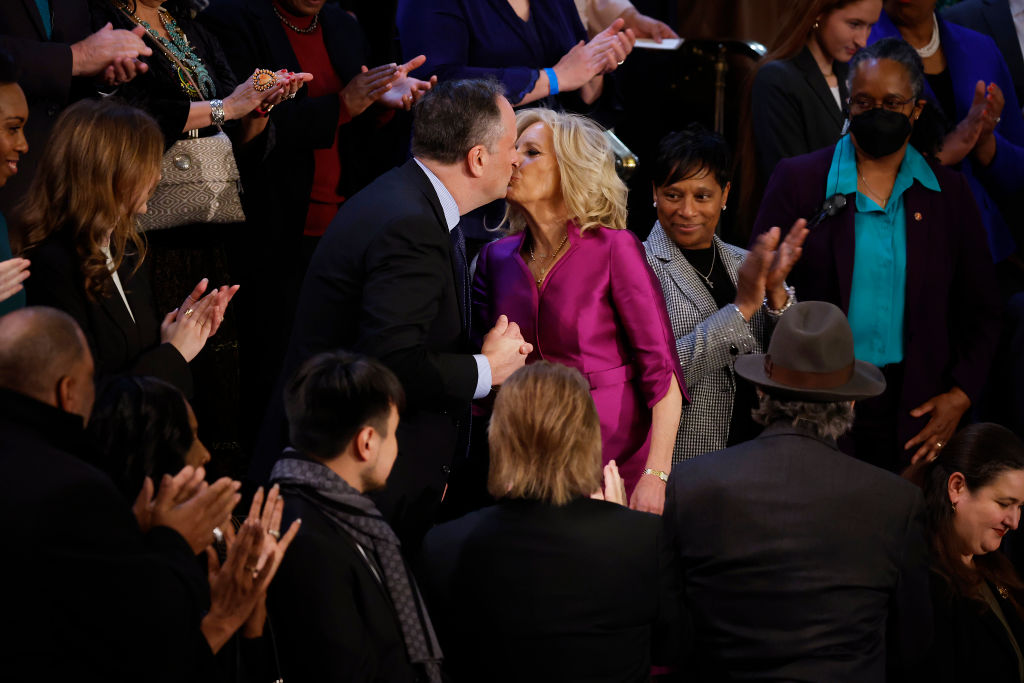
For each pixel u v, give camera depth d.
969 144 13.23
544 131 9.95
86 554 5.79
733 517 7.77
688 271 11.26
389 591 7.25
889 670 8.56
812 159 11.74
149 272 10.46
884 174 11.44
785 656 7.56
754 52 15.92
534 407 7.37
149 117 9.23
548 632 7.22
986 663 9.05
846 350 8.00
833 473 7.81
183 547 6.32
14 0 10.34
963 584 9.09
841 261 11.33
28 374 6.25
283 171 12.08
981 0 16.66
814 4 13.70
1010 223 14.12
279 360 12.32
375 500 8.68
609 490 8.80
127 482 6.90
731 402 10.85
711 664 7.89
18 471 5.91
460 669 7.52
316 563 7.00
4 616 5.71
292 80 11.12
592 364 9.98
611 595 7.27
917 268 11.30
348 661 6.96
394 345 8.36
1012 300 13.04
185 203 10.72
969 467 9.12
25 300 8.85
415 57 13.11
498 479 7.55
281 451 9.23
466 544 7.39
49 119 10.17
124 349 9.23
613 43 13.17
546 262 10.20
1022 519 11.62
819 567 7.62
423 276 8.63
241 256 12.19
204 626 6.57
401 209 8.75
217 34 12.23
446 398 8.76
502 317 9.41
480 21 13.27
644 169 16.27
